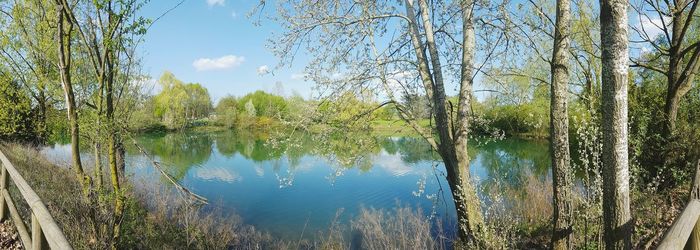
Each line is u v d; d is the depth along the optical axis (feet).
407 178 57.93
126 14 18.45
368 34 24.02
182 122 181.27
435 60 24.11
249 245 32.17
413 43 24.73
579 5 23.39
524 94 25.85
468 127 24.75
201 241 29.43
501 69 23.41
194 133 178.81
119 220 20.72
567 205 17.67
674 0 24.86
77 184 27.86
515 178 45.62
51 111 54.34
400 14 25.05
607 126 12.29
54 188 29.22
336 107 24.12
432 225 33.24
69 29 18.35
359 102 25.18
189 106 207.82
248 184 59.31
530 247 23.79
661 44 34.71
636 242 19.39
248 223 39.75
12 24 37.01
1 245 15.75
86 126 19.49
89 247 18.67
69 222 20.31
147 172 48.85
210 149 110.01
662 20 24.97
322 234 35.88
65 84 18.84
